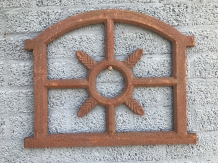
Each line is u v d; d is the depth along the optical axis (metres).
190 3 0.71
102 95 0.71
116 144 0.68
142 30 0.71
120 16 0.69
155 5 0.71
